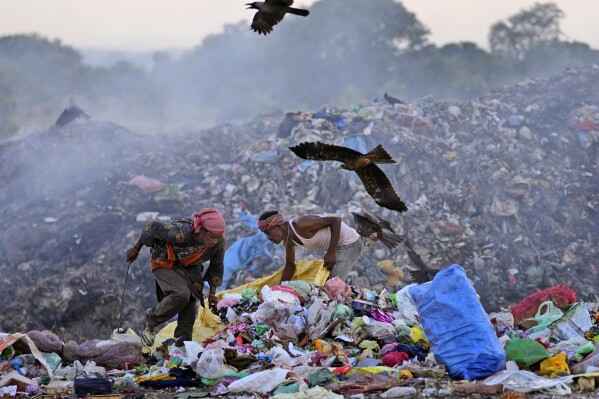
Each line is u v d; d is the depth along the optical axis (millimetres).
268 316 28203
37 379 25312
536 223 57656
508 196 58594
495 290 52938
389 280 51906
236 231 58031
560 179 60531
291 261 32062
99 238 59344
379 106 69062
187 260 27984
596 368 23688
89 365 26844
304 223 30969
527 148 63656
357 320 28047
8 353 26250
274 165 63375
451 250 54969
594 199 59656
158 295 29219
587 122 65812
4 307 54594
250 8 20641
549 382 22812
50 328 53094
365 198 58844
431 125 66188
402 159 61281
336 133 65438
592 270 54938
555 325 28406
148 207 62250
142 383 24891
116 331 30031
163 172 68312
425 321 25906
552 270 54250
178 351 27484
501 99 71500
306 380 23750
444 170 61219
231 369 25062
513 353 25062
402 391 22641
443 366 24625
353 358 25750
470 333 24594
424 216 57594
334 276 31984
